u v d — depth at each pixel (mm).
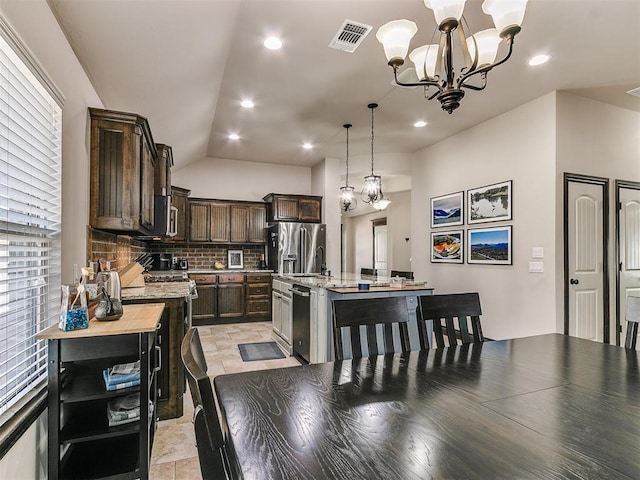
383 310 1813
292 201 6312
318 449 868
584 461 825
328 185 6402
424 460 823
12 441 1240
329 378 1365
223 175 6480
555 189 3742
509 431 961
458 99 2059
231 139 5352
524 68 3277
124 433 1653
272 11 2492
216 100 3975
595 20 2564
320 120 4582
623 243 4156
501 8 1735
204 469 692
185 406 2777
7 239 1439
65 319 1598
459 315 2055
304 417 1035
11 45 1343
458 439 917
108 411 1759
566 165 3799
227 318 5809
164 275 4812
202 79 3270
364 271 5012
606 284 4023
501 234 4332
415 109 4223
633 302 2002
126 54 2436
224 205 6230
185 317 3035
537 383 1321
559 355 1694
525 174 4059
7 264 1442
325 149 5867
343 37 2809
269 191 6781
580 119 3895
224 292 5793
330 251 6363
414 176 6016
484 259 4562
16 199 1493
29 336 1630
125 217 2564
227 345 4402
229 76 3445
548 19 2553
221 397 1179
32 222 1653
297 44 2906
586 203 3930
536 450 869
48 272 1828
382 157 6086
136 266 3389
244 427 974
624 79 3498
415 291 3469
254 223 6441
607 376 1400
